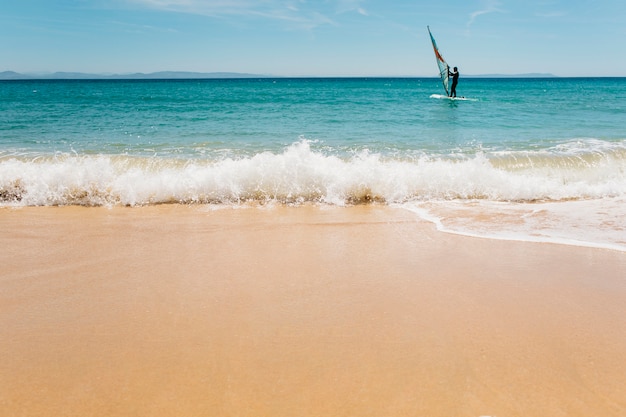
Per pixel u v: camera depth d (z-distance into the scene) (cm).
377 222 519
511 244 440
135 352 252
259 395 215
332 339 264
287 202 609
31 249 422
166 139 1188
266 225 505
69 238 455
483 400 212
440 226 503
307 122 1662
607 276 359
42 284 345
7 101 3041
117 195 608
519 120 1717
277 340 263
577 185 671
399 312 298
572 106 2516
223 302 313
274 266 381
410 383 224
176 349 254
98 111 2169
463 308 303
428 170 669
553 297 320
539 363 240
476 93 4625
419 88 6594
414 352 251
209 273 366
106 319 289
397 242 447
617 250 420
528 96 3944
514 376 229
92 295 325
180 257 403
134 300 317
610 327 278
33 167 640
